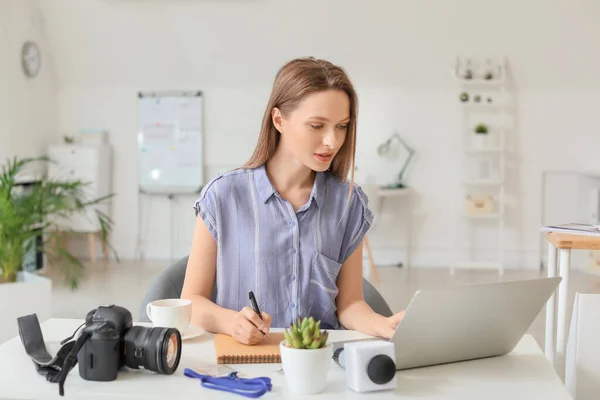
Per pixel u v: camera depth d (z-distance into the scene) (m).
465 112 7.11
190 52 7.13
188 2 6.79
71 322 1.79
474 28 6.80
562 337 2.33
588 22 6.66
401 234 7.31
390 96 7.18
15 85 6.64
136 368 1.42
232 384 1.33
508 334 1.54
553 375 1.45
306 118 1.60
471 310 1.44
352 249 1.89
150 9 6.87
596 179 7.01
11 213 3.95
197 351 1.59
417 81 7.12
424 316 1.40
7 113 6.52
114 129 7.47
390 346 1.35
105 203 7.34
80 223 7.06
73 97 7.46
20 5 6.68
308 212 1.83
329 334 1.72
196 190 7.39
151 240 7.56
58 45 7.20
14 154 6.64
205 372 1.43
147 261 7.32
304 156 1.63
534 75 6.99
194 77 7.32
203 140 7.42
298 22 6.86
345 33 6.89
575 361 1.84
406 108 7.19
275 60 7.14
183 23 6.94
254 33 6.95
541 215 7.18
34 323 1.52
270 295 1.82
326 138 1.60
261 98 7.34
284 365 1.34
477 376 1.44
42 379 1.38
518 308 1.50
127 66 7.28
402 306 5.31
